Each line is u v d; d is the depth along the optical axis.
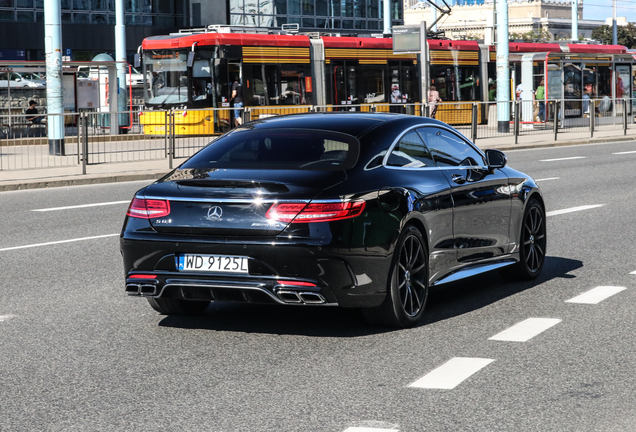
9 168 19.11
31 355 5.85
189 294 6.09
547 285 8.09
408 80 35.47
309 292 5.83
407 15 160.75
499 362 5.59
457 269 7.21
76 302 7.48
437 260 6.87
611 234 11.03
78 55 48.50
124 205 14.59
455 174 7.22
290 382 5.20
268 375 5.35
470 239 7.32
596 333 6.31
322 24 55.25
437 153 7.17
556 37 152.25
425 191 6.68
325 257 5.82
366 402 4.81
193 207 6.05
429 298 7.67
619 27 121.19
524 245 8.25
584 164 21.66
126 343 6.15
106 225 12.27
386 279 6.22
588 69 38.16
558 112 30.33
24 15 46.75
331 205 5.88
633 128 36.38
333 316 6.95
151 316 6.98
